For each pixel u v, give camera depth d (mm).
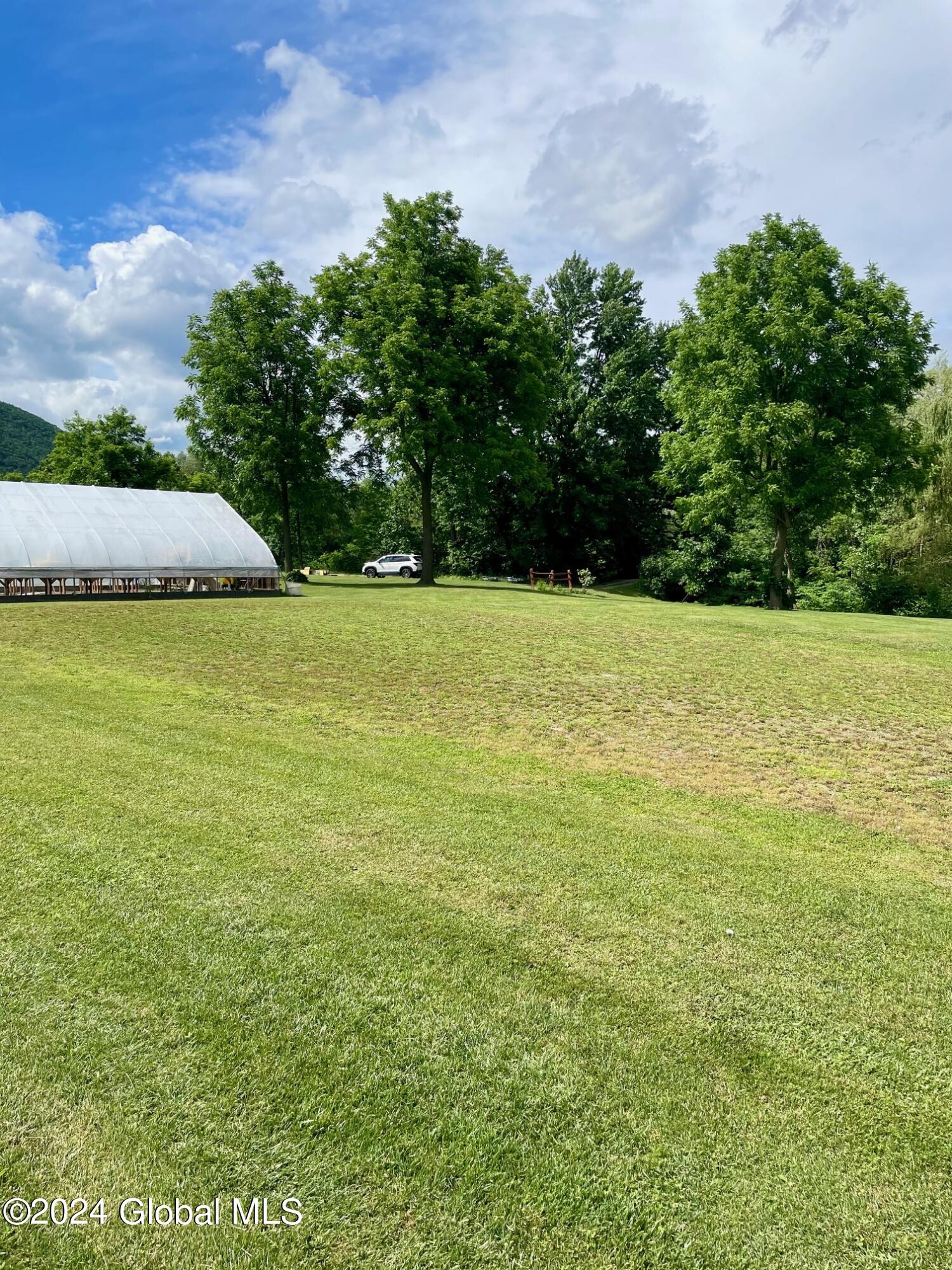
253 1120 2875
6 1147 2713
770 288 28766
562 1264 2396
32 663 11469
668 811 6324
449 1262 2383
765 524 35562
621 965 3980
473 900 4582
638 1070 3230
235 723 8539
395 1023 3441
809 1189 2699
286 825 5574
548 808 6215
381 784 6621
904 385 28219
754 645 15898
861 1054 3389
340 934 4137
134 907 4312
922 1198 2682
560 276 46531
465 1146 2807
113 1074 3051
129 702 9258
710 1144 2869
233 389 35969
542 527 45750
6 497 23859
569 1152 2807
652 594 37719
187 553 24562
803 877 5145
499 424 33906
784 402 28969
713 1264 2424
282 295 37062
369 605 22344
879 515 34844
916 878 5230
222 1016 3426
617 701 10398
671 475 34562
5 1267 2314
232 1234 2439
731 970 3990
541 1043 3363
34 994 3510
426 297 31438
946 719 9953
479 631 16734
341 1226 2486
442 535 48969
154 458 49562
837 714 10023
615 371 44531
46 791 5988
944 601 33750
